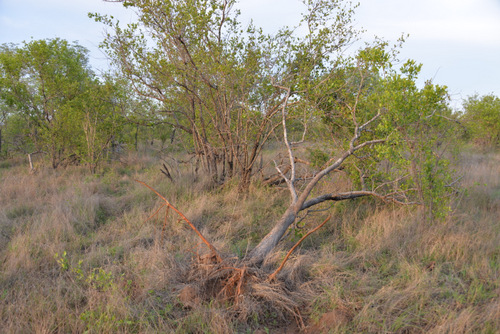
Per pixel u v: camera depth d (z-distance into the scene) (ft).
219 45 23.02
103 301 11.02
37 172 36.50
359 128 17.42
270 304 11.14
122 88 34.09
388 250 14.98
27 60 40.52
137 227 18.89
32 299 11.39
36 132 44.01
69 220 19.33
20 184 28.32
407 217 17.70
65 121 39.06
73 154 41.16
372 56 16.20
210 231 18.52
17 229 18.44
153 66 23.97
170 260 13.61
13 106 44.55
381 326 9.82
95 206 21.97
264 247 13.58
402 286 11.94
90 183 28.53
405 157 17.54
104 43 24.26
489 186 25.14
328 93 19.61
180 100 26.86
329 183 22.70
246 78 22.80
